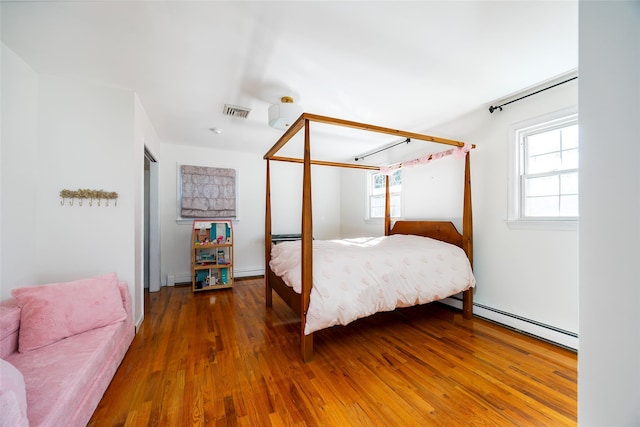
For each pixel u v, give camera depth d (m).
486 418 1.43
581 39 0.85
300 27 1.65
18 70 1.95
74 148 2.29
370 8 1.50
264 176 5.16
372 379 1.79
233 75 2.21
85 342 1.66
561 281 2.30
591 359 0.82
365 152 4.88
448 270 2.67
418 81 2.32
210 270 4.18
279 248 3.12
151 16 1.55
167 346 2.26
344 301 2.06
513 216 2.64
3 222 1.82
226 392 1.65
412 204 3.84
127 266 2.43
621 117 0.76
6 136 1.85
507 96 2.63
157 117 3.17
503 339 2.40
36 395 1.17
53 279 2.21
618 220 0.76
